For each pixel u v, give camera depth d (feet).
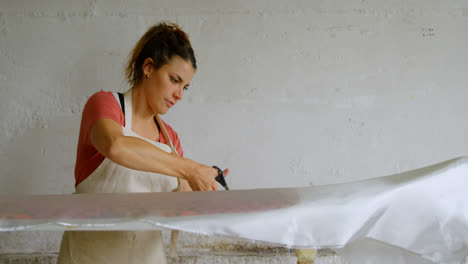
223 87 7.51
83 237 3.87
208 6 7.61
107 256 3.88
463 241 2.68
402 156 7.58
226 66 7.54
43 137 7.29
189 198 2.92
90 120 3.67
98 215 2.53
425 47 7.73
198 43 7.55
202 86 7.50
